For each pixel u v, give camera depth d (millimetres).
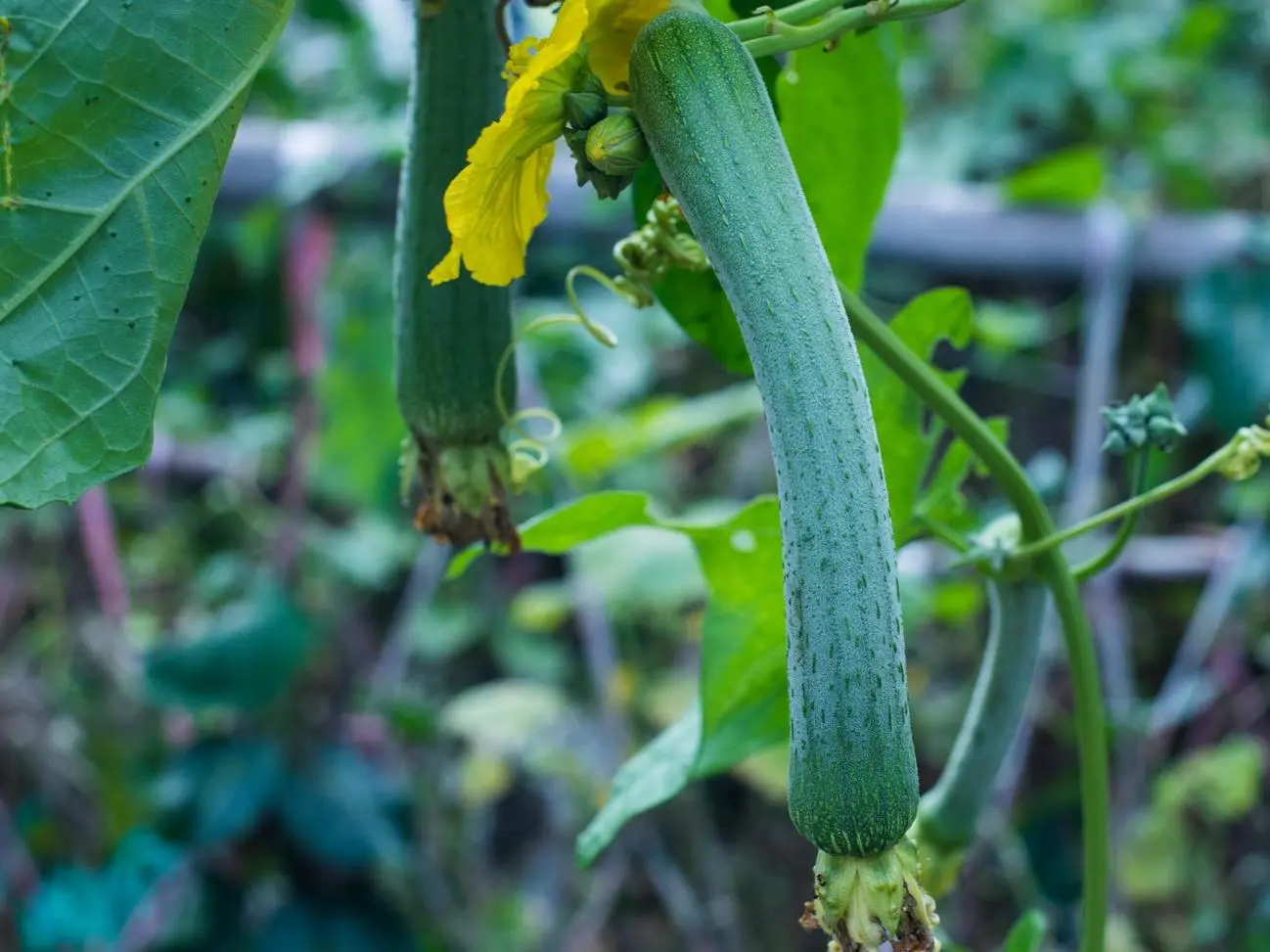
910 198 1697
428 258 767
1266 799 2049
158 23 636
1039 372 2162
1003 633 810
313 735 1785
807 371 593
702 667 848
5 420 633
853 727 588
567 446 1619
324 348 1872
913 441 842
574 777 1903
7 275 634
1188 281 1745
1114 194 1869
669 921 2180
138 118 639
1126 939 1791
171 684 1694
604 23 647
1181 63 2318
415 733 1888
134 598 2104
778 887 2223
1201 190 2148
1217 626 1915
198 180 647
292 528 1850
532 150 652
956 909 1928
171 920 1743
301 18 2211
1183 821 1970
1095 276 1691
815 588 588
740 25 666
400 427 1885
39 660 2016
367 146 1597
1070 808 2057
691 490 2271
